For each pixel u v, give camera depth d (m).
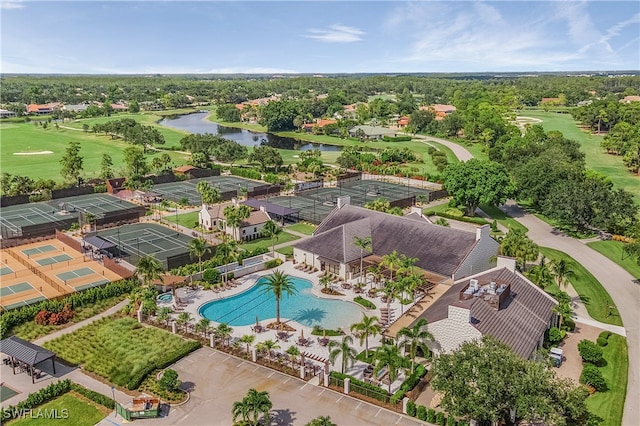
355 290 96.31
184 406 61.97
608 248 118.75
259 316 87.31
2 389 65.94
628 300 91.69
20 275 105.00
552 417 49.03
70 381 65.94
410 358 68.56
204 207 137.12
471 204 147.00
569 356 72.81
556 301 80.75
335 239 106.00
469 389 53.53
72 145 184.88
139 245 122.75
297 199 166.12
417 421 58.84
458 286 82.81
